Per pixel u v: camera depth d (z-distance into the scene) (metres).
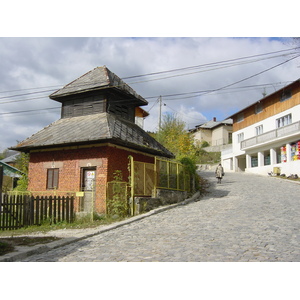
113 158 15.57
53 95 19.53
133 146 16.69
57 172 16.55
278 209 14.82
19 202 12.98
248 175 36.91
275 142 36.34
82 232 10.98
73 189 15.83
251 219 12.30
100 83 18.58
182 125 41.25
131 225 12.19
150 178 16.45
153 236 9.95
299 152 32.19
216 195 21.81
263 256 7.22
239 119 46.12
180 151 32.25
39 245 8.80
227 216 13.15
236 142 46.62
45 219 13.37
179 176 20.05
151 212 14.49
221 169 29.02
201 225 11.44
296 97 33.34
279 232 9.86
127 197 14.89
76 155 16.05
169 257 7.40
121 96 19.72
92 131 16.00
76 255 7.94
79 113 19.11
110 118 17.66
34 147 17.00
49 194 16.44
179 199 18.64
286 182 28.91
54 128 18.38
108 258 7.51
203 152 59.38
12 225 12.71
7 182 29.55
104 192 14.89
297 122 32.00
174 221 12.56
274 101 37.38
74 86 19.53
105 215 14.21
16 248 8.40
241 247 8.09
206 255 7.45
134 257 7.51
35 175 17.19
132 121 21.05
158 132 41.34
